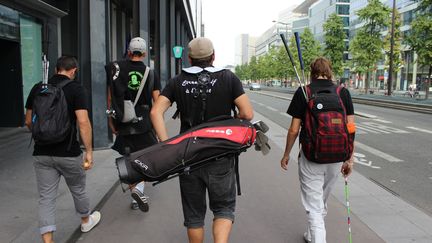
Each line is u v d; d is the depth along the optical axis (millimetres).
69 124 3748
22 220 4648
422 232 4547
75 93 3781
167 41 29438
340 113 3424
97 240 4309
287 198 5820
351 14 82250
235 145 2947
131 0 25781
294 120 3648
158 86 5012
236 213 5156
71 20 18641
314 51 62219
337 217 5016
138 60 4902
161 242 4277
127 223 4816
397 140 11938
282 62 81812
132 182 2883
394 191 6543
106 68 4961
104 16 9070
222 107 3127
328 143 3367
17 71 12250
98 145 9164
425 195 6332
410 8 57188
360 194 6062
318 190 3641
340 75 53344
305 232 4473
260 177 7055
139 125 4891
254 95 45594
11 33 11523
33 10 12055
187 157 2873
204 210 3223
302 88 3600
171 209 5332
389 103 28750
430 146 10906
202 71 3127
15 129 12133
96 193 5672
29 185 6105
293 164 8156
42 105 3648
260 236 4430
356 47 44500
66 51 18703
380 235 4449
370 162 8844
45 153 3732
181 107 3148
